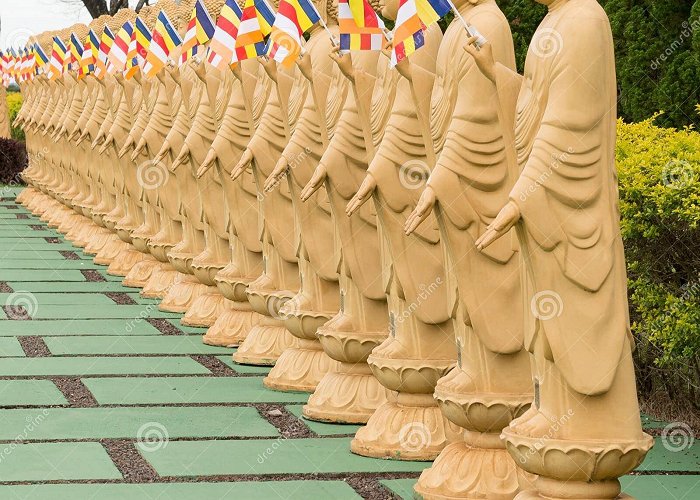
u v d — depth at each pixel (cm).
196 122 1377
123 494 802
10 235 2353
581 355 648
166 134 1605
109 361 1261
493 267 769
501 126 735
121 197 1936
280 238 1200
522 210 643
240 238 1317
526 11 1410
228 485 830
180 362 1262
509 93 728
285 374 1137
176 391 1127
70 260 2034
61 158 2486
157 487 821
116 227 1853
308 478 852
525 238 657
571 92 644
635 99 1227
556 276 650
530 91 680
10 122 3959
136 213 1844
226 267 1365
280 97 1122
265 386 1149
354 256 995
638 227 892
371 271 999
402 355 909
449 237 766
